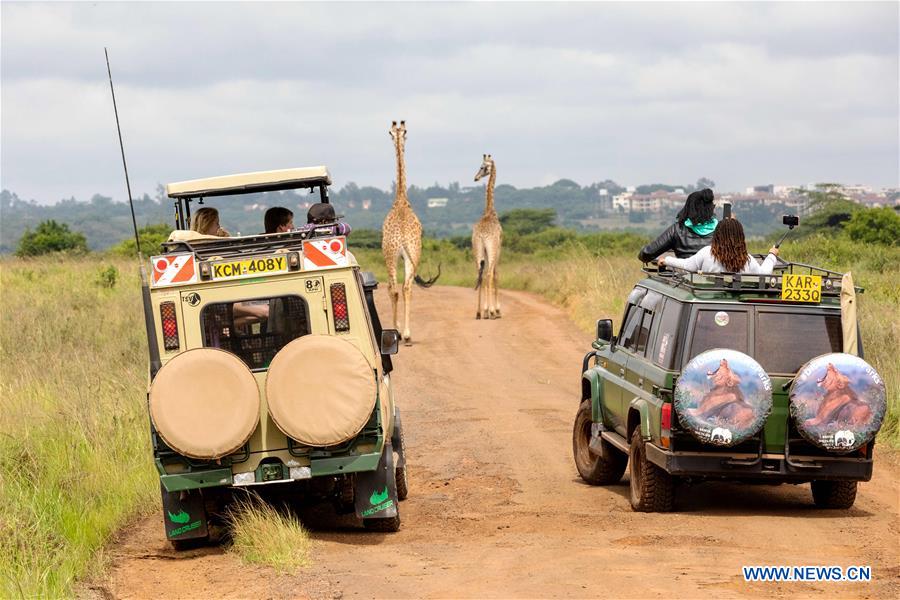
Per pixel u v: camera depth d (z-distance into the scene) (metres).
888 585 12.59
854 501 17.95
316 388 14.63
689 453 16.17
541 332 46.25
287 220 19.95
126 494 19.03
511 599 12.13
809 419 15.80
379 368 15.74
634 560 13.90
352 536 16.39
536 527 16.61
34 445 20.75
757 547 14.66
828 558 13.97
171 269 15.19
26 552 14.88
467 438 26.08
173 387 14.50
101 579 14.34
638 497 17.67
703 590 12.35
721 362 15.77
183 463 14.88
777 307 16.52
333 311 15.32
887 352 28.66
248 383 14.62
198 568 14.66
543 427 27.31
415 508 18.75
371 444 15.05
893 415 24.33
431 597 12.38
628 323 19.91
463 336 45.75
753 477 16.39
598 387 20.78
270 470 14.99
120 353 32.78
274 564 14.23
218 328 15.23
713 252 18.56
